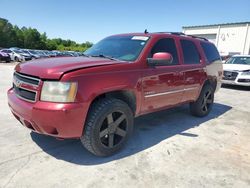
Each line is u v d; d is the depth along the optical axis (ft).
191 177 9.43
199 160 10.87
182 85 14.56
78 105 9.02
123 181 8.91
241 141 13.48
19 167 9.46
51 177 8.91
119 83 10.41
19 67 10.81
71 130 9.18
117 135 11.09
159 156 11.06
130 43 13.15
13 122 14.52
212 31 109.81
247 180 9.43
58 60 10.91
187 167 10.18
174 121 16.69
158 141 12.85
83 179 8.90
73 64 9.83
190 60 15.65
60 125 8.91
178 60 14.48
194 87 15.93
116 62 10.87
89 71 9.50
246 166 10.52
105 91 9.89
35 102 9.19
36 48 262.06
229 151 12.01
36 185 8.39
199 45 17.06
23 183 8.46
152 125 15.57
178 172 9.75
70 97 8.92
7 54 91.40
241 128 15.89
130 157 10.80
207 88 17.70
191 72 15.26
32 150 10.94
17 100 10.08
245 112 20.61
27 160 10.03
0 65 70.18
